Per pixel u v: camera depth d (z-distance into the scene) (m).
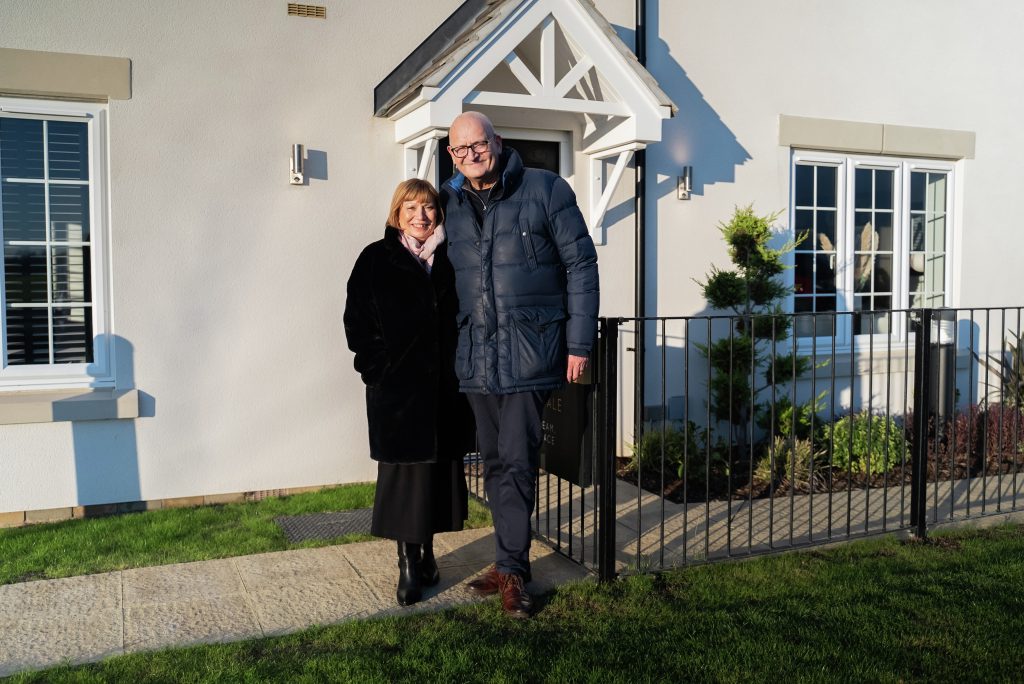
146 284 5.36
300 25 5.66
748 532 4.79
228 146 5.52
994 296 8.32
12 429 5.11
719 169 7.05
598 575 4.05
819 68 7.40
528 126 6.33
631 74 5.75
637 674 3.13
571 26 5.54
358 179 5.88
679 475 6.10
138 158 5.30
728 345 6.36
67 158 5.32
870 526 5.05
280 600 3.83
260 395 5.70
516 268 3.66
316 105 5.74
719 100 7.02
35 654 3.28
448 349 3.75
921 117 7.86
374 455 3.70
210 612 3.69
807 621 3.62
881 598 3.87
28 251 5.27
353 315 3.68
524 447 3.73
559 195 3.71
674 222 6.90
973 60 8.05
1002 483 6.15
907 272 7.98
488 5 5.48
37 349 5.32
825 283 7.66
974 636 3.47
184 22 5.37
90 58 5.14
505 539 3.77
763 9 7.14
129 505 5.43
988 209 8.23
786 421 6.57
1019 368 7.42
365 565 4.29
